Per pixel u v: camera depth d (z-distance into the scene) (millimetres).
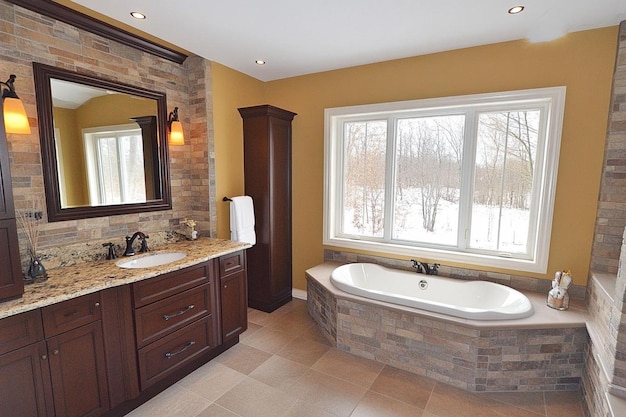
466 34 2385
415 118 3029
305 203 3586
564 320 2088
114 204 2387
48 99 1974
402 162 3133
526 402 2033
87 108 2193
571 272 2457
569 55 2312
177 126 2748
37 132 1944
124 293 1839
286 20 2170
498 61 2545
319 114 3383
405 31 2340
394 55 2838
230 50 2713
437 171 2984
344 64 3086
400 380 2252
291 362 2467
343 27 2273
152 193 2674
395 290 3037
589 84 2275
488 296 2615
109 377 1793
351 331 2568
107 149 2326
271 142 3236
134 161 2520
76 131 2135
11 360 1418
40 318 1501
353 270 3162
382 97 3037
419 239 3137
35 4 1864
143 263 2373
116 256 2311
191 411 1946
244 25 2244
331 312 2717
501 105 2650
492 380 2123
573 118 2344
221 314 2518
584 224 2383
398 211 3209
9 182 1506
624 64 2119
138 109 2533
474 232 2873
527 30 2307
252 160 3309
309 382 2227
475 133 2768
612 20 2117
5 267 1476
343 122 3381
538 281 2562
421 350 2291
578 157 2355
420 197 3086
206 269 2359
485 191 2795
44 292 1600
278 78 3555
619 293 1533
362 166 3338
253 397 2074
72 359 1631
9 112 1719
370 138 3266
